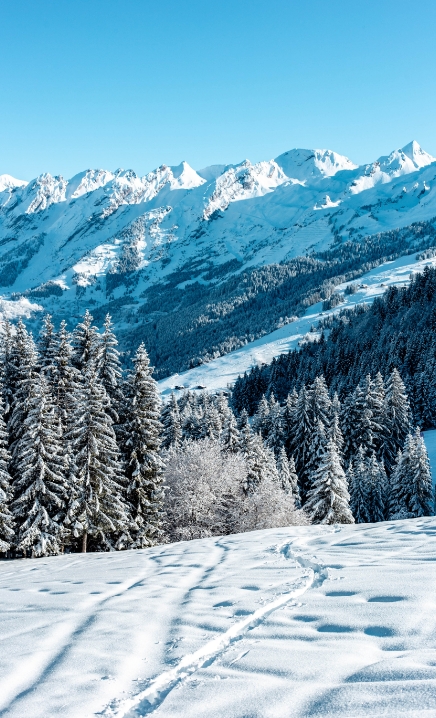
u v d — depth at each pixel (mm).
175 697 4309
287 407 69938
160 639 5883
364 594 6887
